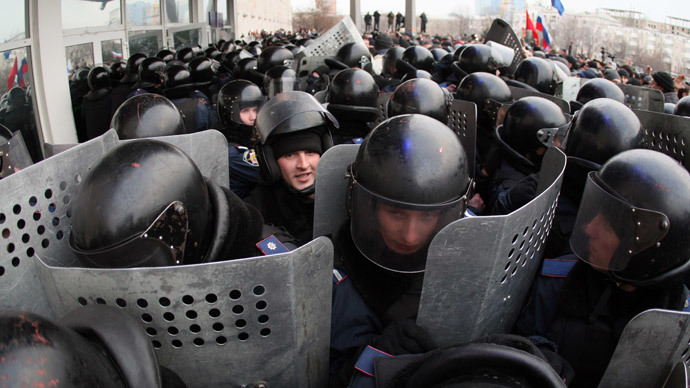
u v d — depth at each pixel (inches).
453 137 48.8
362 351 44.1
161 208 41.8
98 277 34.9
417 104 107.2
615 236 48.2
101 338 29.2
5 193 41.8
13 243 42.6
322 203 61.5
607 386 40.5
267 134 71.0
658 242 45.8
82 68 217.5
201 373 38.6
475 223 38.3
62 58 161.3
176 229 42.9
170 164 44.0
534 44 504.1
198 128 158.1
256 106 109.3
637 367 39.2
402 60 205.6
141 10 298.8
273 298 36.1
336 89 110.6
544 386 32.5
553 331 52.6
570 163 72.5
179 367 38.1
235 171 99.6
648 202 46.2
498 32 245.0
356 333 48.9
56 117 160.9
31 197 44.8
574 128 75.7
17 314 25.5
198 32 420.2
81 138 214.4
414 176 44.5
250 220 54.7
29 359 23.9
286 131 70.7
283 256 34.5
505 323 49.1
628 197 47.4
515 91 142.3
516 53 239.1
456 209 46.3
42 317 26.5
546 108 92.0
